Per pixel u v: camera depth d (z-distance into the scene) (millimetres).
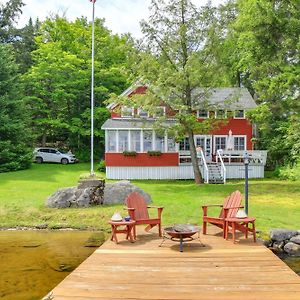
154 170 28047
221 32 23328
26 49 45906
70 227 13414
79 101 37750
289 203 16688
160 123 23375
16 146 29250
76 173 27531
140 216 10227
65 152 36094
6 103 29719
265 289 6090
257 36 20094
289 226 12312
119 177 27844
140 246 8945
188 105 23797
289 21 19281
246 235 9680
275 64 19969
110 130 28109
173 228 9133
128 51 23328
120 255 8141
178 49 23562
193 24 23344
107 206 15438
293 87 19828
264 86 20938
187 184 24250
